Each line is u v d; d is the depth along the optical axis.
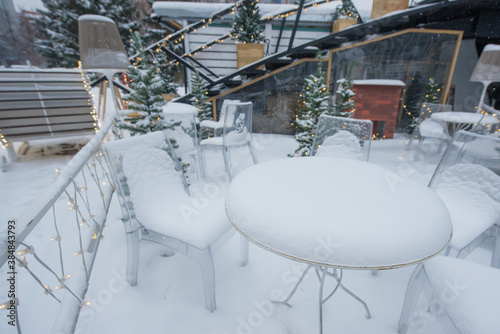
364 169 1.23
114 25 2.15
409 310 1.04
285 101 4.71
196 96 4.13
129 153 1.24
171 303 1.22
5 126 3.06
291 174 1.13
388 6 3.92
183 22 4.99
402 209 0.85
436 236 0.75
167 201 1.33
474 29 4.04
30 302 1.21
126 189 1.21
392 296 1.29
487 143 1.33
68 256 1.53
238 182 1.08
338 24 4.39
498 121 2.78
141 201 1.24
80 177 2.79
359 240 0.70
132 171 1.23
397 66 4.44
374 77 4.52
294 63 4.47
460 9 3.81
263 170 1.20
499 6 3.66
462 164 1.43
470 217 1.26
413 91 4.61
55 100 3.31
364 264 0.67
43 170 2.99
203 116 4.20
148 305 1.21
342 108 2.89
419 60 4.38
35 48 7.65
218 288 1.32
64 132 3.42
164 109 2.62
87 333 1.06
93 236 1.36
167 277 1.38
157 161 1.36
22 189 2.51
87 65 2.11
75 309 0.93
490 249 1.56
